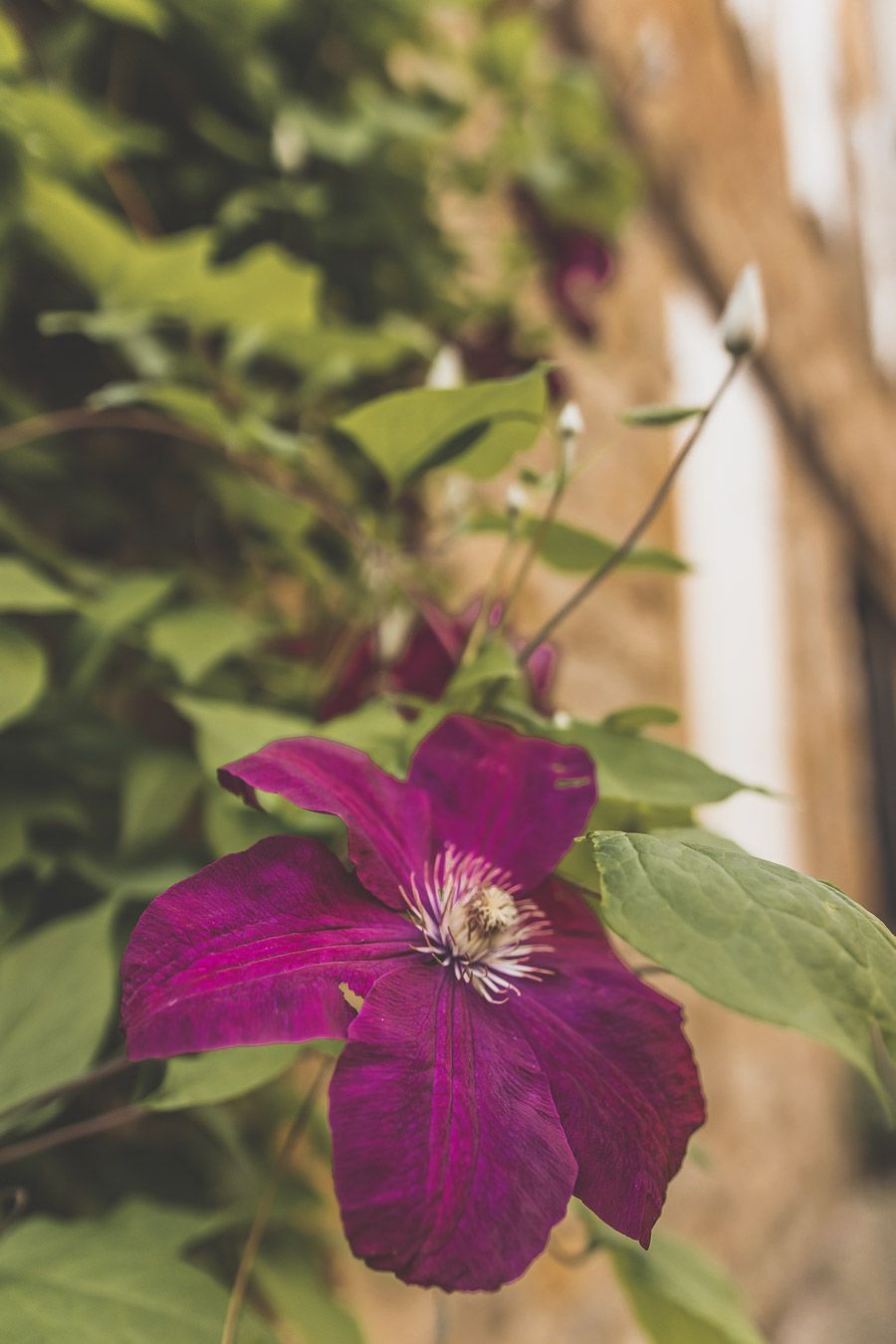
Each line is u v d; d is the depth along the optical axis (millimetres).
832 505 2416
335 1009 245
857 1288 1682
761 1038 1580
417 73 761
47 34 555
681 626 1411
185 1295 317
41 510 548
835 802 2193
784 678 1935
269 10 579
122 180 562
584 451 1143
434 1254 218
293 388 625
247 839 406
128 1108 330
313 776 270
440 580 695
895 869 2617
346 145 635
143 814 433
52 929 368
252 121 610
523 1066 251
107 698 542
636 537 341
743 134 1760
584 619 1136
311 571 580
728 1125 1398
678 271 1532
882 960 237
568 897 287
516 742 299
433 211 751
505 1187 229
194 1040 230
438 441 360
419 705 367
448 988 260
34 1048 342
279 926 251
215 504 602
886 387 2691
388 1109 229
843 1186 1970
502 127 835
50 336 548
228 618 467
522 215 858
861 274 2527
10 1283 312
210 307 506
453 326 722
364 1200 219
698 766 321
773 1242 1537
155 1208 359
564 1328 954
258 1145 526
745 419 1847
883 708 2678
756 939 231
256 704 529
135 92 584
